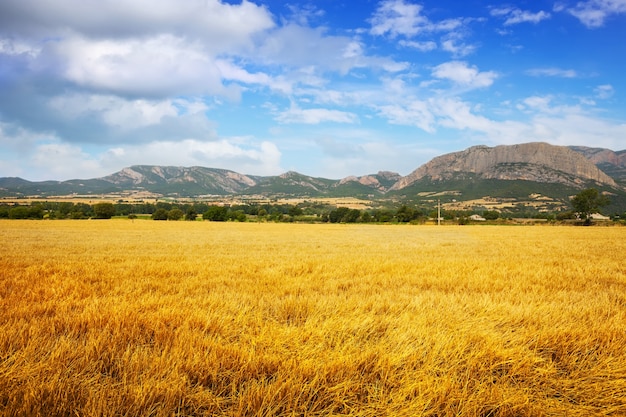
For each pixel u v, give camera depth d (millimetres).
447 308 6410
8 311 5816
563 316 5918
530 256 17828
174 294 7785
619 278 10969
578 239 33688
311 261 14516
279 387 3494
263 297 7465
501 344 4559
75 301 6734
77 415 3078
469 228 63844
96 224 63500
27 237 32719
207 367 3846
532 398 3684
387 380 3779
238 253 19094
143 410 3209
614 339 4871
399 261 14844
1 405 3176
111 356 4094
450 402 3416
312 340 4758
